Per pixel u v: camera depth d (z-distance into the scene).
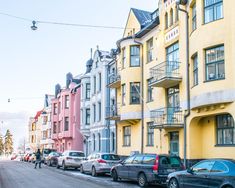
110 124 38.72
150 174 18.66
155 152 27.09
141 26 31.42
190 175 14.80
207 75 19.94
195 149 21.84
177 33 24.33
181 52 23.53
